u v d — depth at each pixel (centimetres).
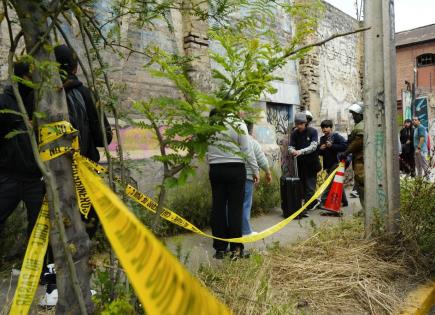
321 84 1102
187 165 152
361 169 577
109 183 173
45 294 282
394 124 425
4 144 295
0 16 129
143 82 589
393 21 430
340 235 443
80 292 136
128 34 564
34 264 154
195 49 661
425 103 2259
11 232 378
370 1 430
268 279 311
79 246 150
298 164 718
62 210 145
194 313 76
